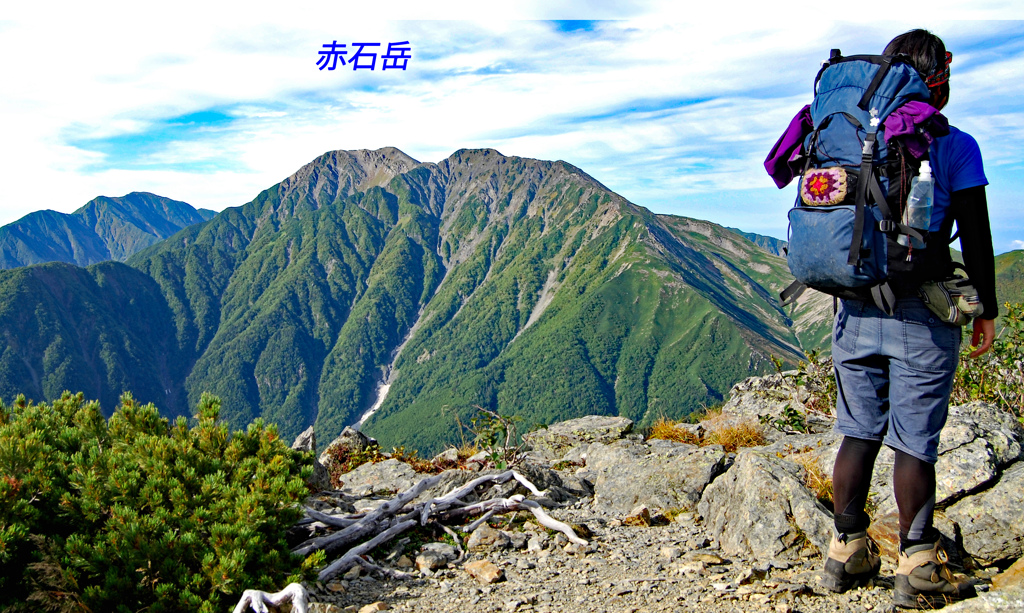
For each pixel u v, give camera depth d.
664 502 6.05
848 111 2.94
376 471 8.41
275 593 3.92
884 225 2.77
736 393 11.47
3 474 4.28
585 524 5.63
